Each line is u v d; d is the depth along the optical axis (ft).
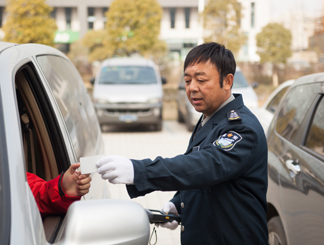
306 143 9.17
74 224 3.93
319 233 7.55
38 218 3.85
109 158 4.68
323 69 67.77
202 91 5.48
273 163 10.33
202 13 63.41
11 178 3.78
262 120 17.28
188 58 5.58
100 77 36.01
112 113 33.71
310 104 9.77
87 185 5.60
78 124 7.93
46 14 57.31
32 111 6.30
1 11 102.01
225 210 5.35
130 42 68.85
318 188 7.79
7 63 5.00
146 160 4.85
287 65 69.51
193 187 4.93
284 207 9.27
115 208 4.13
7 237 3.40
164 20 112.27
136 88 34.58
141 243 4.17
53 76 7.34
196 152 5.04
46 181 6.18
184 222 5.70
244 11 97.66
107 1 108.88
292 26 88.89
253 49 99.40
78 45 89.51
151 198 17.84
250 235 5.34
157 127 36.22
